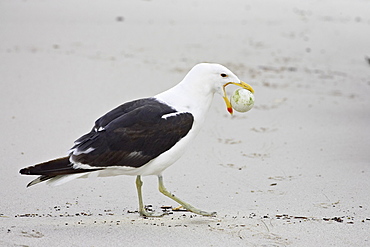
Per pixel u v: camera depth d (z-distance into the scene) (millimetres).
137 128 8578
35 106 15789
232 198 10328
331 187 10898
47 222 8648
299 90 19297
